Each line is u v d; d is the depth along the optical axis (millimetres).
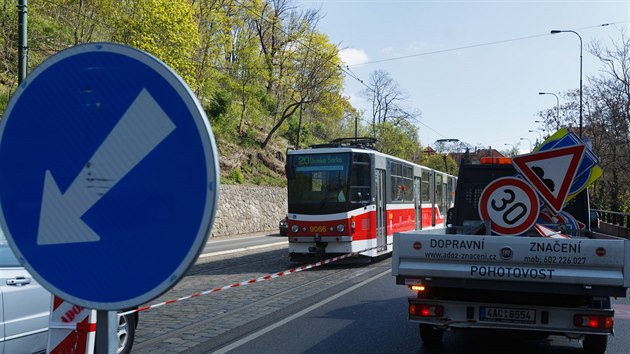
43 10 30469
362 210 17578
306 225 17250
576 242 6078
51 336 3670
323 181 17391
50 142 2191
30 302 5863
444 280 6469
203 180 2049
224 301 11211
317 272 16219
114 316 2293
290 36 50250
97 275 2127
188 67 28328
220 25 41125
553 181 6984
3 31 27172
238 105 49000
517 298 6809
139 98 2117
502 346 7809
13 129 2225
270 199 42406
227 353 7254
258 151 46469
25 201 2203
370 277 14953
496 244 6305
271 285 13508
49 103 2197
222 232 35469
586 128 42844
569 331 6289
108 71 2150
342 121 70938
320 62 48250
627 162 37281
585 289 6043
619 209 38344
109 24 29703
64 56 2189
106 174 2137
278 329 8656
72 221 2160
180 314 9859
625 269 5961
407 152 73312
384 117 75438
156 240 2084
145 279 2094
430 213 27406
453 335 8453
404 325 8969
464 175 9531
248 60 47750
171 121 2086
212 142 2047
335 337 8141
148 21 26938
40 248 2182
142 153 2107
